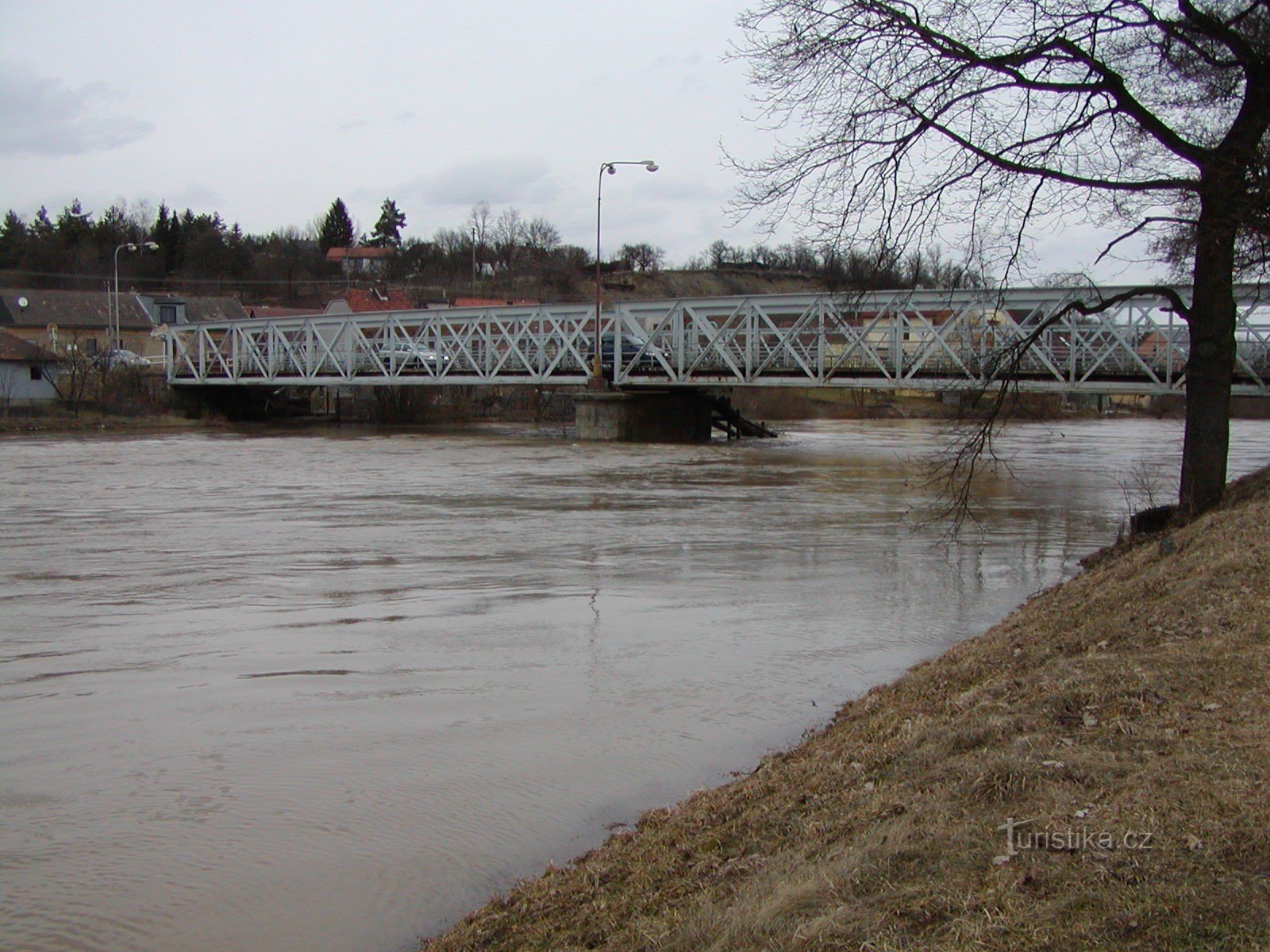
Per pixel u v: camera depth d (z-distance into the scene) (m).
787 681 13.48
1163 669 8.95
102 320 111.62
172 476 41.56
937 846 6.26
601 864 7.71
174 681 13.49
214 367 90.81
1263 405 105.19
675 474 43.50
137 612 17.84
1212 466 16.95
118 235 179.88
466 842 8.59
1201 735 7.35
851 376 58.38
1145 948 4.91
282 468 45.19
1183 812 6.15
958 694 10.20
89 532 27.25
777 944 5.59
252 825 8.95
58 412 75.69
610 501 34.12
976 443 17.38
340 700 12.64
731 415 71.56
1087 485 40.19
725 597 19.12
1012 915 5.34
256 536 26.61
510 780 9.96
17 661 14.57
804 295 56.44
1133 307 49.88
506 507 32.59
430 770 10.26
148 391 86.88
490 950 6.70
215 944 7.06
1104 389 47.97
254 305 161.62
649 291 149.50
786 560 23.25
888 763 8.23
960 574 21.64
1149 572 13.38
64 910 7.52
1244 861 5.52
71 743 11.11
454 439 65.88
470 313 71.75
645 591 19.72
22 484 38.69
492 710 12.23
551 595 19.31
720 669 14.10
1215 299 16.64
